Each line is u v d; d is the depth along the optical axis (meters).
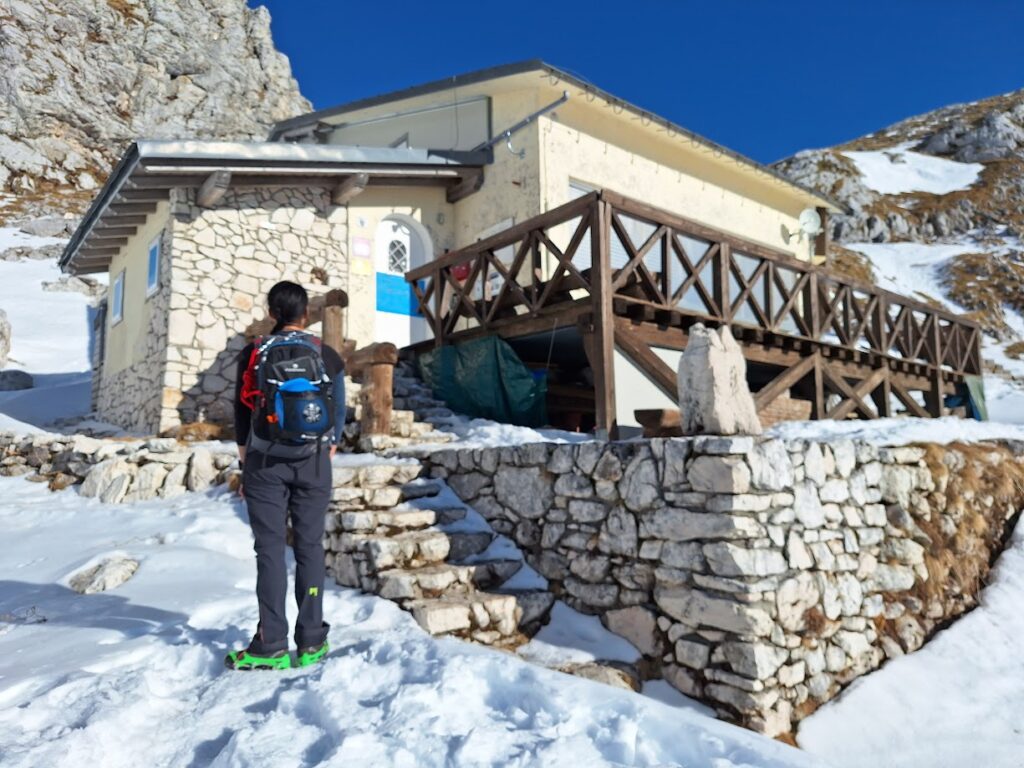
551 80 10.20
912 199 47.59
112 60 45.88
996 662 4.53
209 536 4.97
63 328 20.62
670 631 3.87
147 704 2.29
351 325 10.34
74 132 41.34
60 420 11.59
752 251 8.25
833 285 9.48
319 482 2.93
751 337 8.21
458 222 11.64
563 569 4.51
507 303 8.02
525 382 7.55
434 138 11.89
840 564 4.32
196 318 8.84
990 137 52.91
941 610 4.93
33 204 34.16
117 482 6.29
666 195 12.23
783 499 3.95
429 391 8.77
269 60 56.84
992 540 5.65
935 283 36.69
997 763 3.60
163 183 8.53
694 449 3.86
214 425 8.03
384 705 2.29
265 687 2.55
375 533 4.58
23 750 1.88
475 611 3.91
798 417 8.66
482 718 2.26
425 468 5.69
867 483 4.77
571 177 10.62
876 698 4.01
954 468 5.71
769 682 3.53
